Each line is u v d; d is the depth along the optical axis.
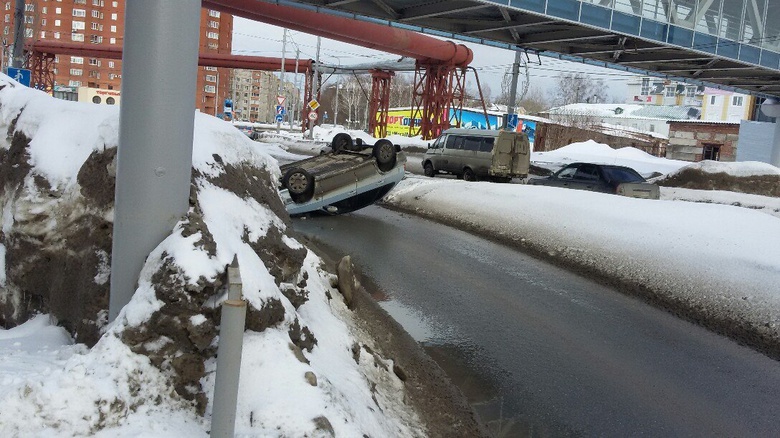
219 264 3.64
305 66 56.03
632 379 6.23
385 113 53.16
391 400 5.02
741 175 25.78
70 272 4.65
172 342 3.52
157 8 3.72
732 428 5.31
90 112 5.38
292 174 13.63
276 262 4.91
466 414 5.29
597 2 22.52
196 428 3.34
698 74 31.89
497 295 9.02
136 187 3.84
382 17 23.48
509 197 15.83
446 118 41.91
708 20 25.48
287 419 3.21
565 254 11.38
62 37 87.31
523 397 5.73
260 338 3.66
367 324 6.89
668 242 10.61
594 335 7.46
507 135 25.03
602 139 60.66
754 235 10.52
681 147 51.31
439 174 28.19
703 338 7.48
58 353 4.02
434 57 40.28
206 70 100.62
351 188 14.20
